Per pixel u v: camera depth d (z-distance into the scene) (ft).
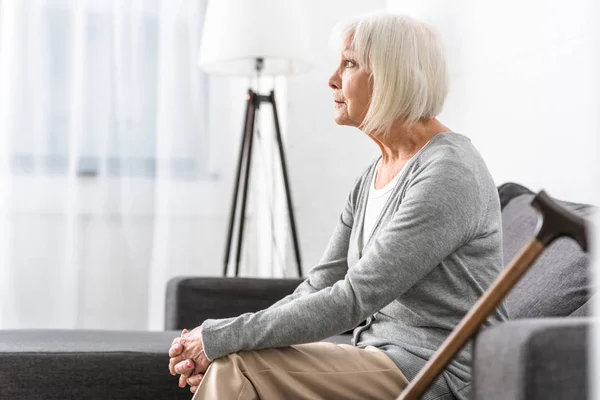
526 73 9.73
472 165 6.34
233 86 15.62
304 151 14.17
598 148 4.00
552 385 4.13
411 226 6.03
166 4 15.17
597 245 4.25
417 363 6.20
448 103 11.84
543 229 4.61
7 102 14.51
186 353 6.24
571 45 8.82
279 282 10.42
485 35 10.77
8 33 14.53
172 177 15.30
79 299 14.96
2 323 14.57
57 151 14.78
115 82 14.99
